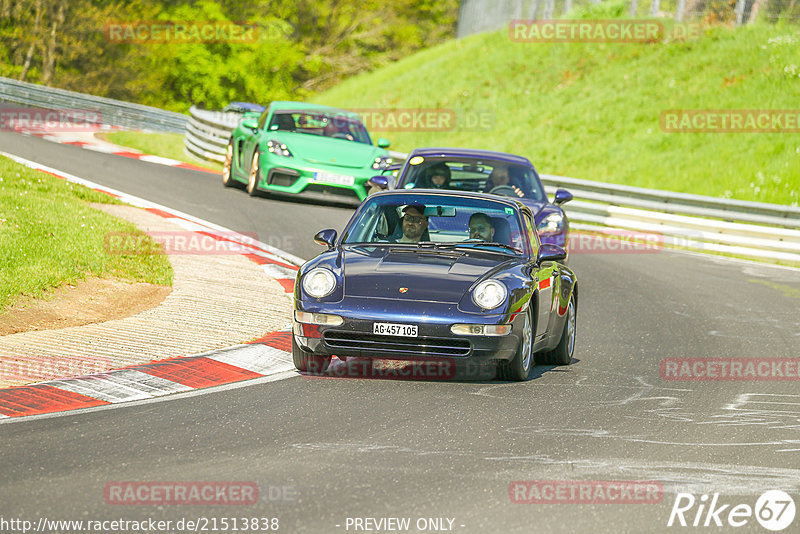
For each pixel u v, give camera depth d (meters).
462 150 49.22
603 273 55.50
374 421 23.81
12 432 21.70
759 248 68.31
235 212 60.84
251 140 68.00
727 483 19.80
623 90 118.44
